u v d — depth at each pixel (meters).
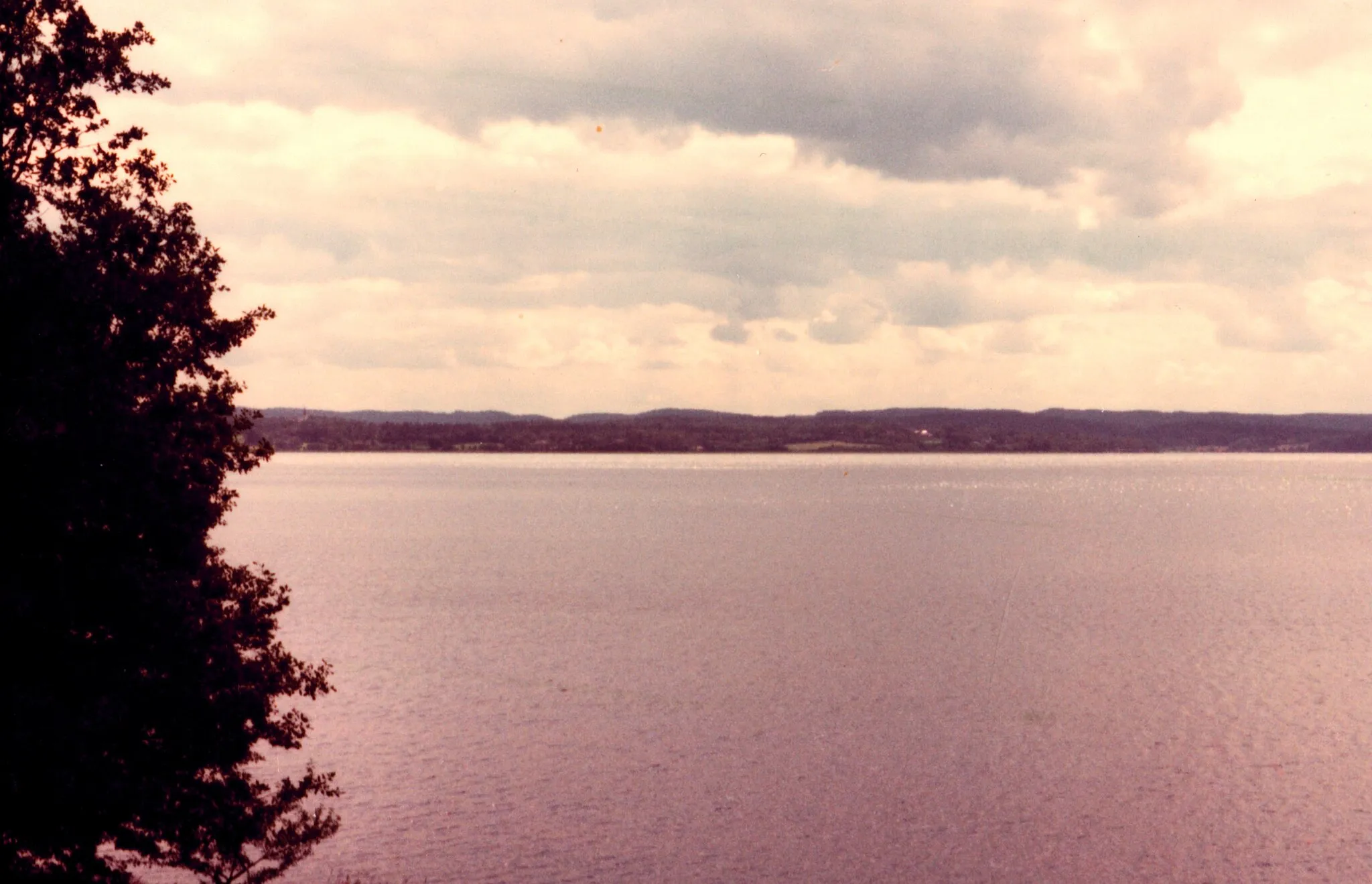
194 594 18.36
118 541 18.02
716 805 32.81
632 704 44.19
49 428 16.89
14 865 17.69
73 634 17.91
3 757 15.91
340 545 116.00
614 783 34.56
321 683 21.31
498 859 28.61
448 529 136.62
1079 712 43.41
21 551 17.41
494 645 56.84
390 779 34.53
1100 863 28.89
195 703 18.06
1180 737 39.91
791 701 45.03
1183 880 27.81
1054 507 179.50
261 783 21.22
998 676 49.94
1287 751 38.16
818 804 33.09
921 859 28.94
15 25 18.08
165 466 18.16
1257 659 53.88
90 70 18.42
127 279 18.03
